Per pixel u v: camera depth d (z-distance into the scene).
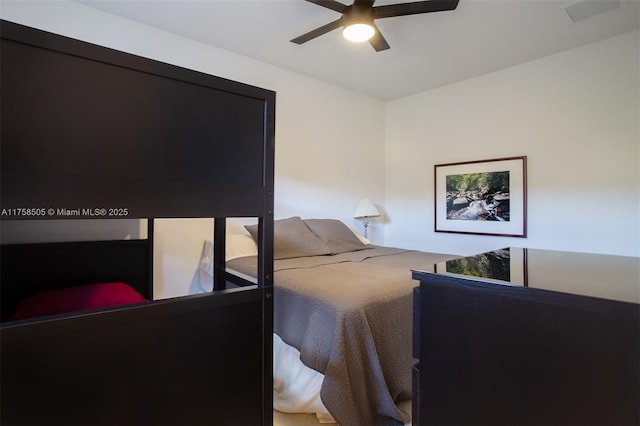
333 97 3.91
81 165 0.82
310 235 3.06
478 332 0.76
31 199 0.76
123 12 2.45
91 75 0.83
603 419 0.60
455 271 0.89
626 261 1.16
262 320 1.15
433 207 4.01
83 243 2.12
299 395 1.72
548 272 0.90
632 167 2.70
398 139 4.37
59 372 0.79
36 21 2.20
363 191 4.26
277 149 3.43
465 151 3.72
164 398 0.95
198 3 2.34
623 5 2.32
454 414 0.80
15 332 0.74
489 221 3.52
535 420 0.68
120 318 0.87
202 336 1.02
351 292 1.68
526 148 3.27
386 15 2.08
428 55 3.11
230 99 1.07
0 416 0.72
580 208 2.96
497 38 2.78
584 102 2.93
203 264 2.77
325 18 2.53
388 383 1.64
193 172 1.00
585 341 0.62
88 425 0.83
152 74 0.92
